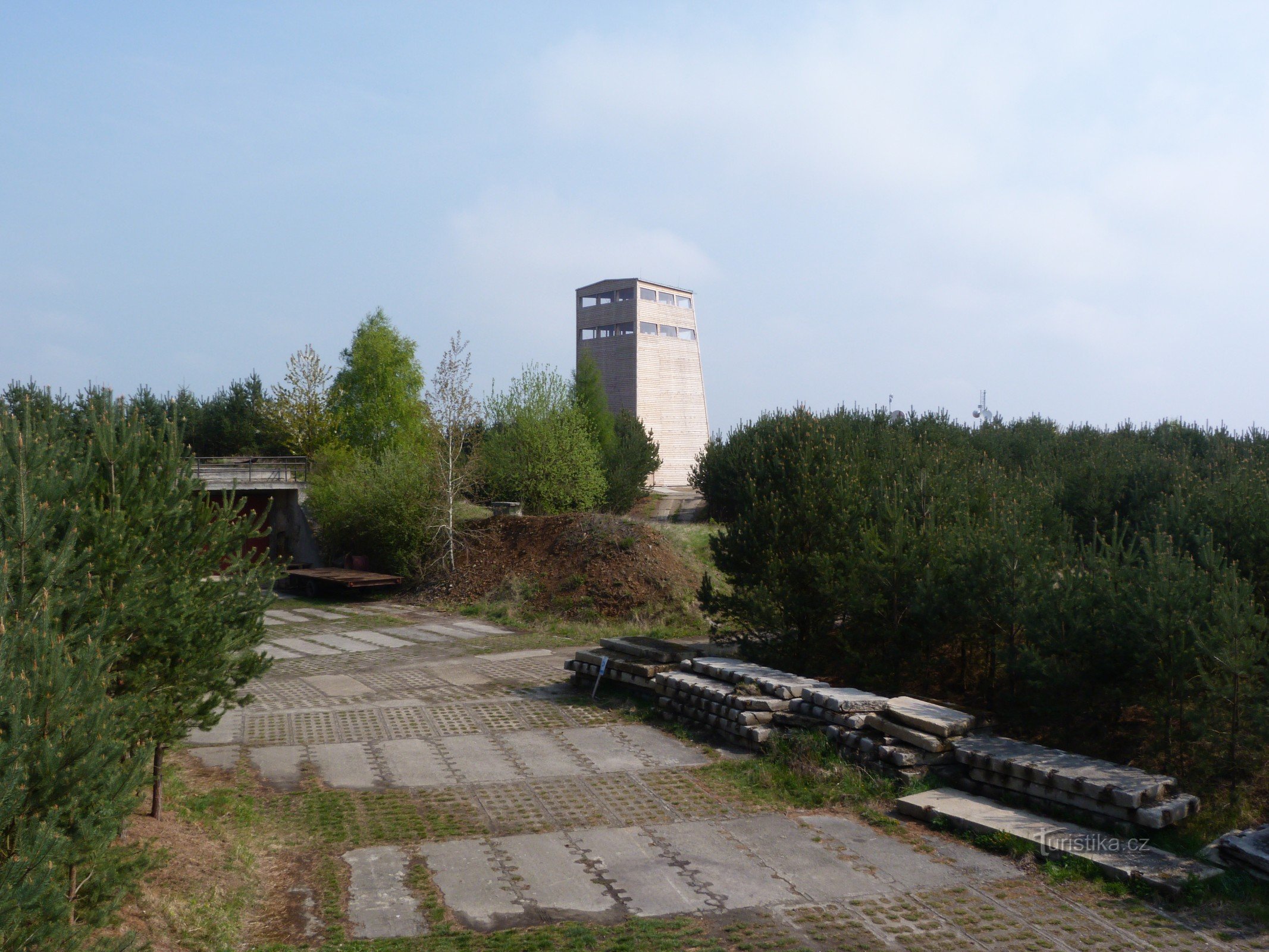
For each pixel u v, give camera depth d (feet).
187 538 23.75
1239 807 25.27
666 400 196.13
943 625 36.35
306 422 126.11
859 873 22.76
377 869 23.09
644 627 64.80
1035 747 28.81
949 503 41.73
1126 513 51.34
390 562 88.58
